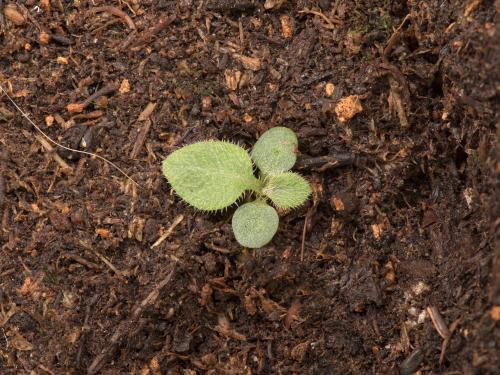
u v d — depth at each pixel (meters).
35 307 0.21
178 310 0.21
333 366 0.21
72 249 0.21
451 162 0.21
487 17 0.20
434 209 0.21
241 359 0.21
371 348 0.21
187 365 0.21
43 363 0.21
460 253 0.20
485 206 0.20
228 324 0.21
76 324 0.21
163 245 0.21
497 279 0.19
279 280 0.21
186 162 0.21
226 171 0.21
